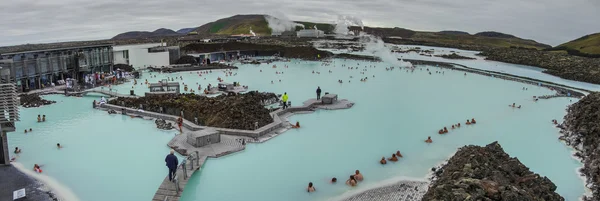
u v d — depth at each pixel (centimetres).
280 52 12988
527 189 2016
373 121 4272
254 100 4441
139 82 7200
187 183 2467
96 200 2259
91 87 6397
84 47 7375
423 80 7800
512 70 9456
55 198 2270
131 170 2719
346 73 8788
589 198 2364
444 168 2712
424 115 4619
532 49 15525
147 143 3344
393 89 6594
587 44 14238
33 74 6097
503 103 5481
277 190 2425
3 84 2658
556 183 2634
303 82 7344
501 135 3794
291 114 4566
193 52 11881
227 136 3509
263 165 2866
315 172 2739
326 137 3631
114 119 4228
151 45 10488
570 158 3147
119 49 8744
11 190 2364
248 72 8875
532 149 3375
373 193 2394
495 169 2298
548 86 7031
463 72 9194
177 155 3033
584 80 7612
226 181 2558
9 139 3450
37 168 2673
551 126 4175
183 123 3888
